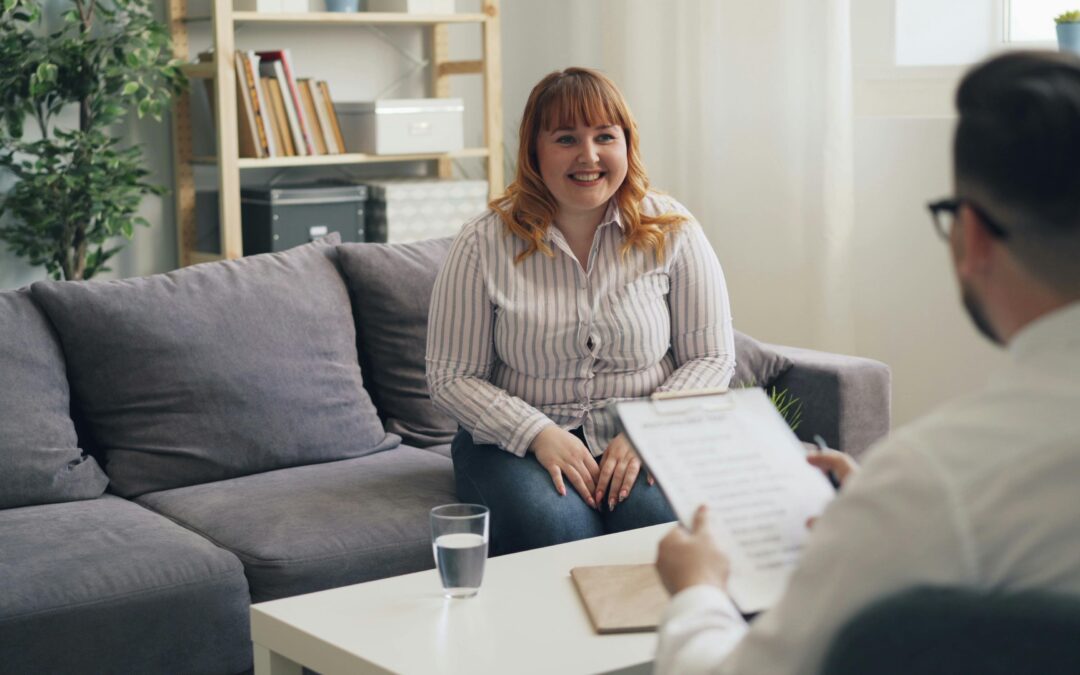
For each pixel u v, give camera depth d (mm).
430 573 1698
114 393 2363
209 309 2453
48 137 3594
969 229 786
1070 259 746
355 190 3816
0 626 1751
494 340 2332
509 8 4418
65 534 2010
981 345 3420
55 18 3545
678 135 4008
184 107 3781
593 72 2309
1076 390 745
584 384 2297
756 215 3824
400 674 1365
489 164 4020
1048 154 733
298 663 1530
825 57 3523
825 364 2707
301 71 4039
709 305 2365
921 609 752
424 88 4289
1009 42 3549
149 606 1864
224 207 3553
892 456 787
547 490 2104
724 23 3805
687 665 927
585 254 2330
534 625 1499
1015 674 752
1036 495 736
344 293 2666
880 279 3637
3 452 2191
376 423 2582
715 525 1212
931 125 3453
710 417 1331
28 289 2406
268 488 2281
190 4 3787
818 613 806
